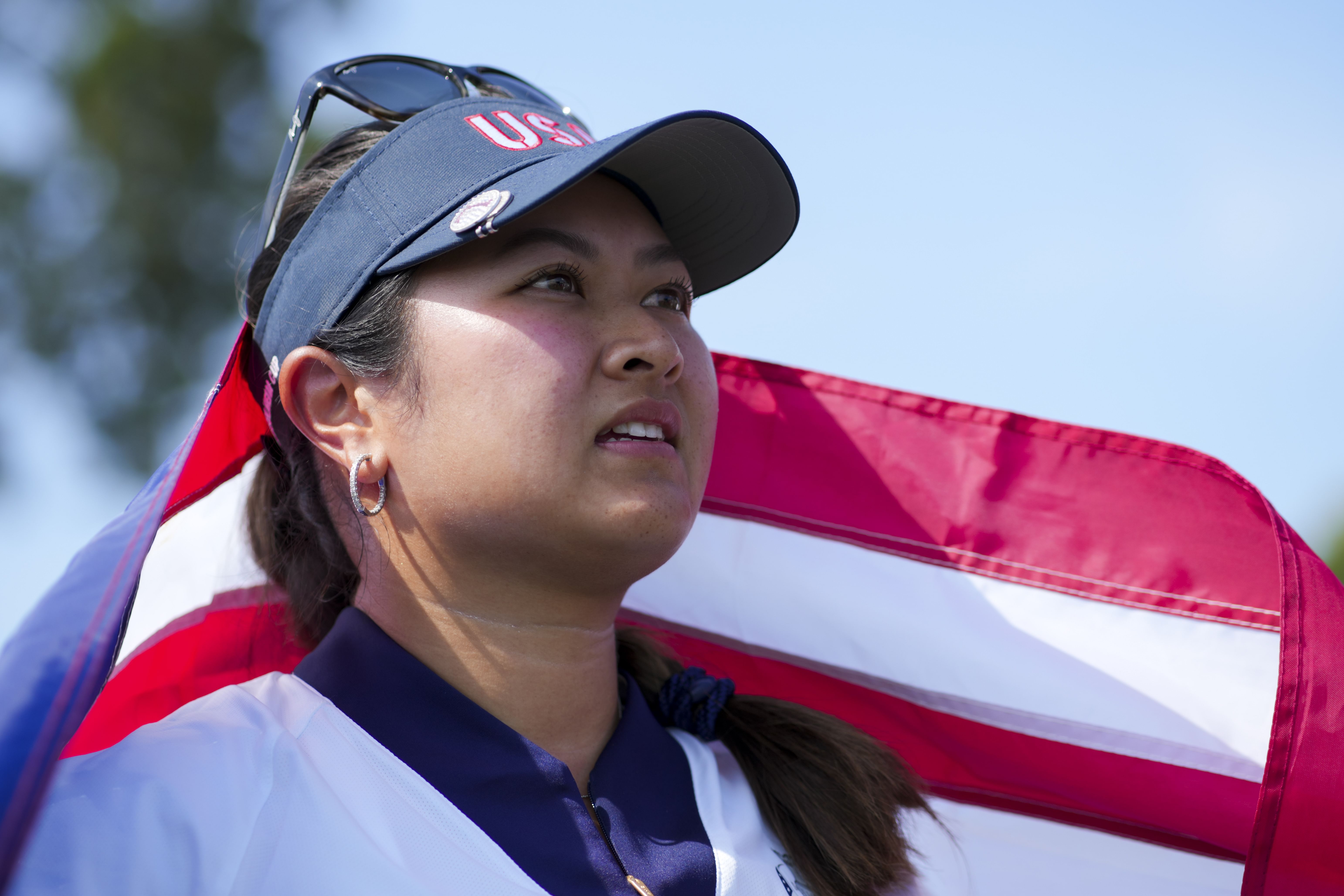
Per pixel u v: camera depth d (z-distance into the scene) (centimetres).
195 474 344
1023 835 432
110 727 335
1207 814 403
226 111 1453
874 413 443
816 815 342
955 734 429
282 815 265
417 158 310
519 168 299
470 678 306
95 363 1407
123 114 1416
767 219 365
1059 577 423
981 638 423
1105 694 411
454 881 268
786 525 443
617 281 307
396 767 286
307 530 352
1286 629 346
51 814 243
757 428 447
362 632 307
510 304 292
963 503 433
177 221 1432
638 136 286
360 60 351
